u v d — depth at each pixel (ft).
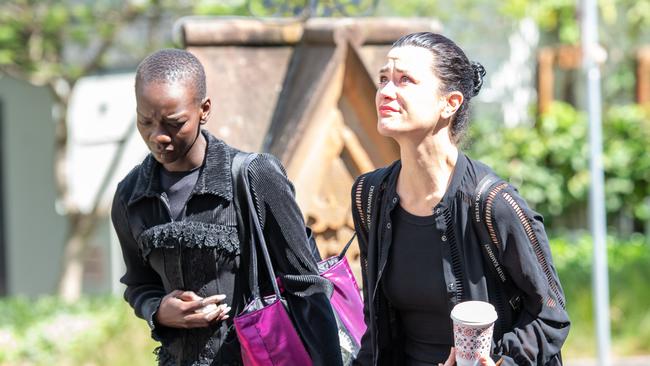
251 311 31.91
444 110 29.91
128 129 126.52
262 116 48.32
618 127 141.38
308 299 32.50
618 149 140.05
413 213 30.32
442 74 29.76
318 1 51.29
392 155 48.01
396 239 30.60
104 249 134.00
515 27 145.79
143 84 30.55
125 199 32.89
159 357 33.47
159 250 32.12
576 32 140.05
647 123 140.67
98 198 127.54
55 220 134.21
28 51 119.34
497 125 144.77
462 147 31.14
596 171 76.33
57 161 124.26
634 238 137.08
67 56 129.08
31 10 116.88
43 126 133.08
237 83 48.29
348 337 34.40
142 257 33.45
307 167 46.83
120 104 127.13
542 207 142.10
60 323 99.81
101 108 128.57
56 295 124.36
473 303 28.19
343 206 47.37
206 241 31.50
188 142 31.14
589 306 97.14
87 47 124.26
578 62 135.23
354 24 47.32
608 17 142.92
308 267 32.58
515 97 147.33
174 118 30.50
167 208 32.04
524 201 29.60
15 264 137.08
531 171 140.56
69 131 129.39
